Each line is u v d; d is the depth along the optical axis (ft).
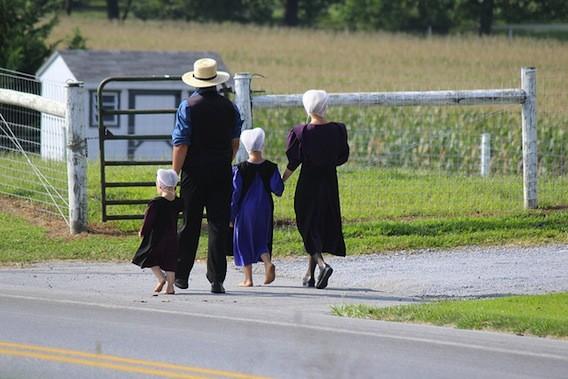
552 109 381.40
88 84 377.50
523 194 203.82
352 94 193.77
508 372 105.09
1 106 224.53
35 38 379.55
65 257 168.66
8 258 166.20
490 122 378.53
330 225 151.84
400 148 359.46
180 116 145.18
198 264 168.76
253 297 143.33
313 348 113.60
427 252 176.35
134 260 144.25
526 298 140.26
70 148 180.24
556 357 111.04
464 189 209.97
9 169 209.36
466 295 146.51
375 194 205.36
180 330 121.08
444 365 107.34
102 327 121.90
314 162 149.79
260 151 150.92
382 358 109.70
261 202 150.92
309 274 152.25
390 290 149.89
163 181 142.51
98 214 188.96
